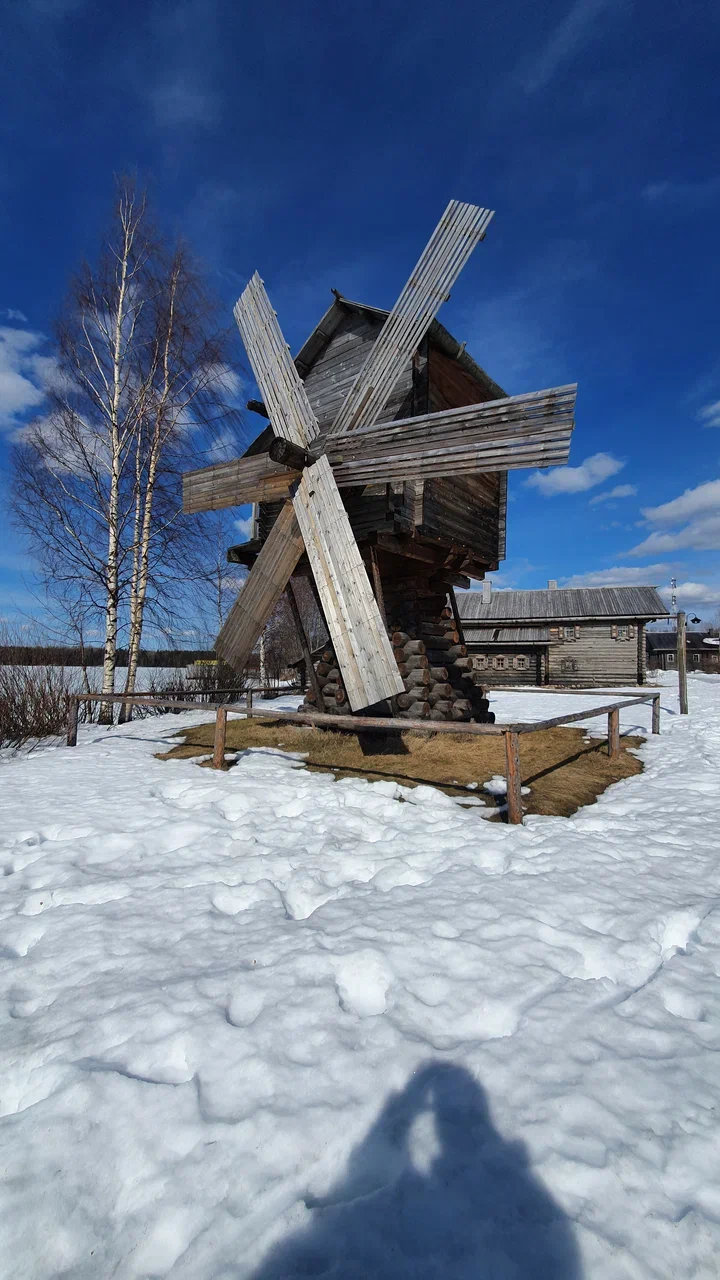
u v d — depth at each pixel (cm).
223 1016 226
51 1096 187
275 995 240
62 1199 154
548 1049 203
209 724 1142
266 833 475
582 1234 138
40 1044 217
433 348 886
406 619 950
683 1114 173
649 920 299
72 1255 142
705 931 294
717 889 346
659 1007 229
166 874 388
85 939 297
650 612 2791
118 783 661
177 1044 211
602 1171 154
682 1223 141
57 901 355
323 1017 224
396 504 823
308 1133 170
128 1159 165
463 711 971
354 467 768
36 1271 138
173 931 305
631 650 2795
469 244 770
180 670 1997
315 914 319
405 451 723
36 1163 164
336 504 741
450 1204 148
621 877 361
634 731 1072
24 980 264
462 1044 210
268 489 870
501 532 1115
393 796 607
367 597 687
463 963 259
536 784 645
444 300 784
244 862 405
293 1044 209
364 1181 157
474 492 1023
